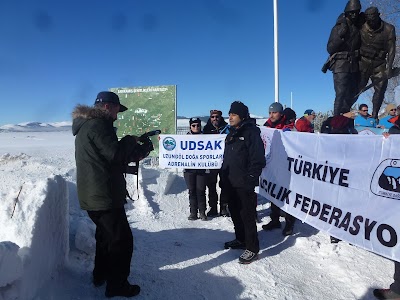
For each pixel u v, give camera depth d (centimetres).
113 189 323
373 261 436
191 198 642
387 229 345
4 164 857
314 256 465
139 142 361
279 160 493
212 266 428
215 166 648
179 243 505
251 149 426
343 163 390
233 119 440
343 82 605
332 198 404
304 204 445
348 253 458
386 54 595
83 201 321
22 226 295
